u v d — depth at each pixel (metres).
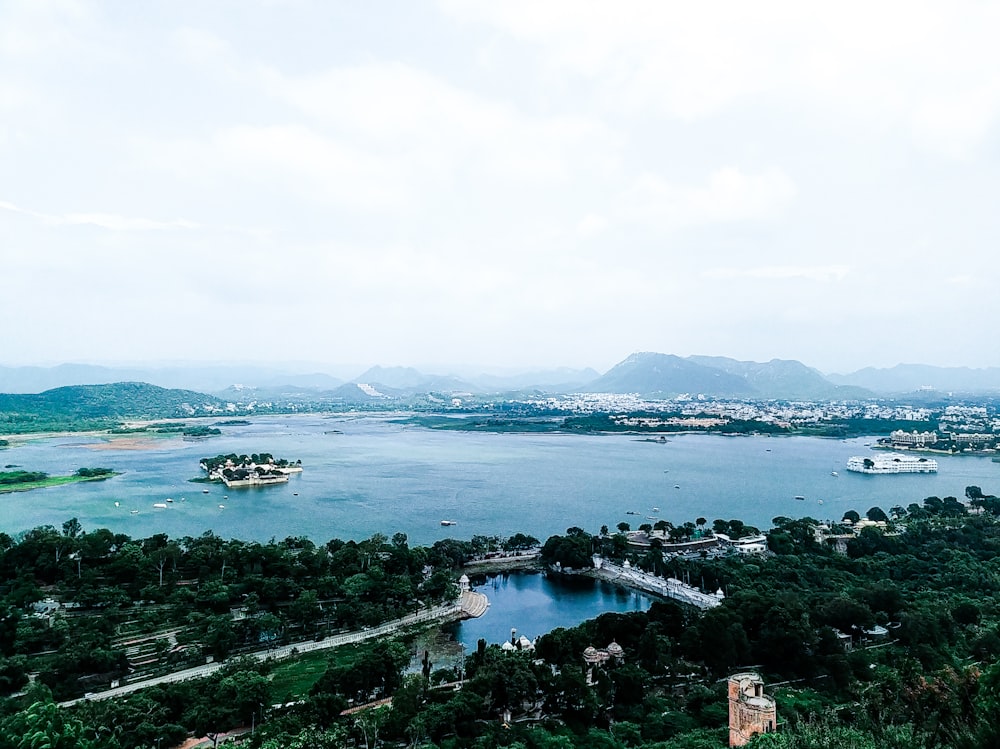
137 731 113.12
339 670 137.88
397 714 119.19
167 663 153.50
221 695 125.69
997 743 65.56
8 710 124.25
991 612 185.50
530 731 117.75
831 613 172.25
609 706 133.25
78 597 186.50
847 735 89.62
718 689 136.75
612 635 161.50
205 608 187.00
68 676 140.75
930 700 96.06
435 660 167.12
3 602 167.12
